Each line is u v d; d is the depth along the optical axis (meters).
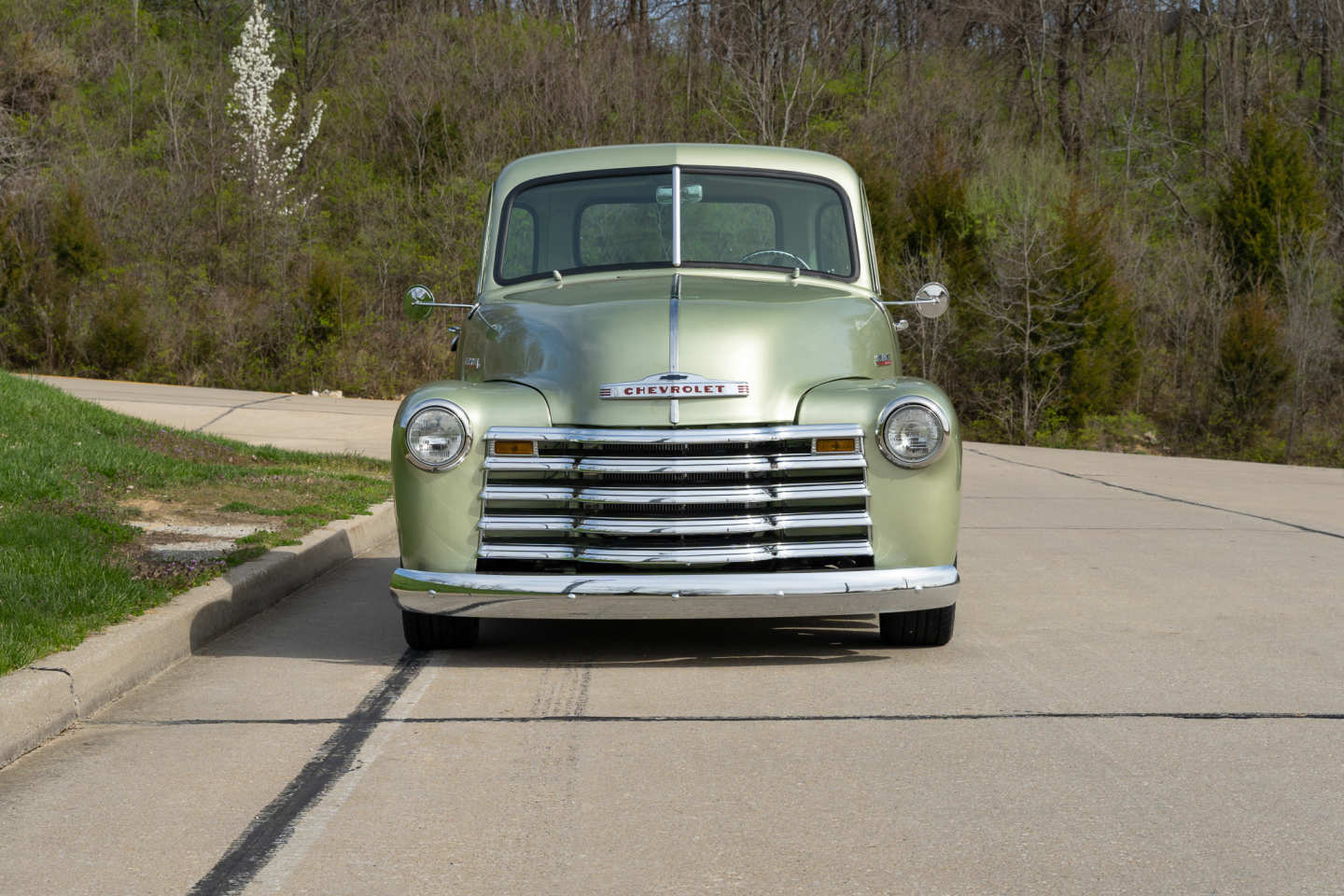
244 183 35.94
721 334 5.54
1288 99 46.38
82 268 28.73
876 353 6.01
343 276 30.00
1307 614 6.98
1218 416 30.89
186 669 5.76
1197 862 3.47
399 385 28.73
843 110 42.22
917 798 3.99
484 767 4.32
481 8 47.06
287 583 7.62
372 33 45.66
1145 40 47.44
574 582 5.28
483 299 6.87
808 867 3.45
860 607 5.37
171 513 9.26
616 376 5.43
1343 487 14.67
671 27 45.44
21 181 32.59
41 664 4.94
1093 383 29.27
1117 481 15.07
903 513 5.43
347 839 3.67
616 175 7.05
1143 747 4.53
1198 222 40.00
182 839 3.68
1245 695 5.24
